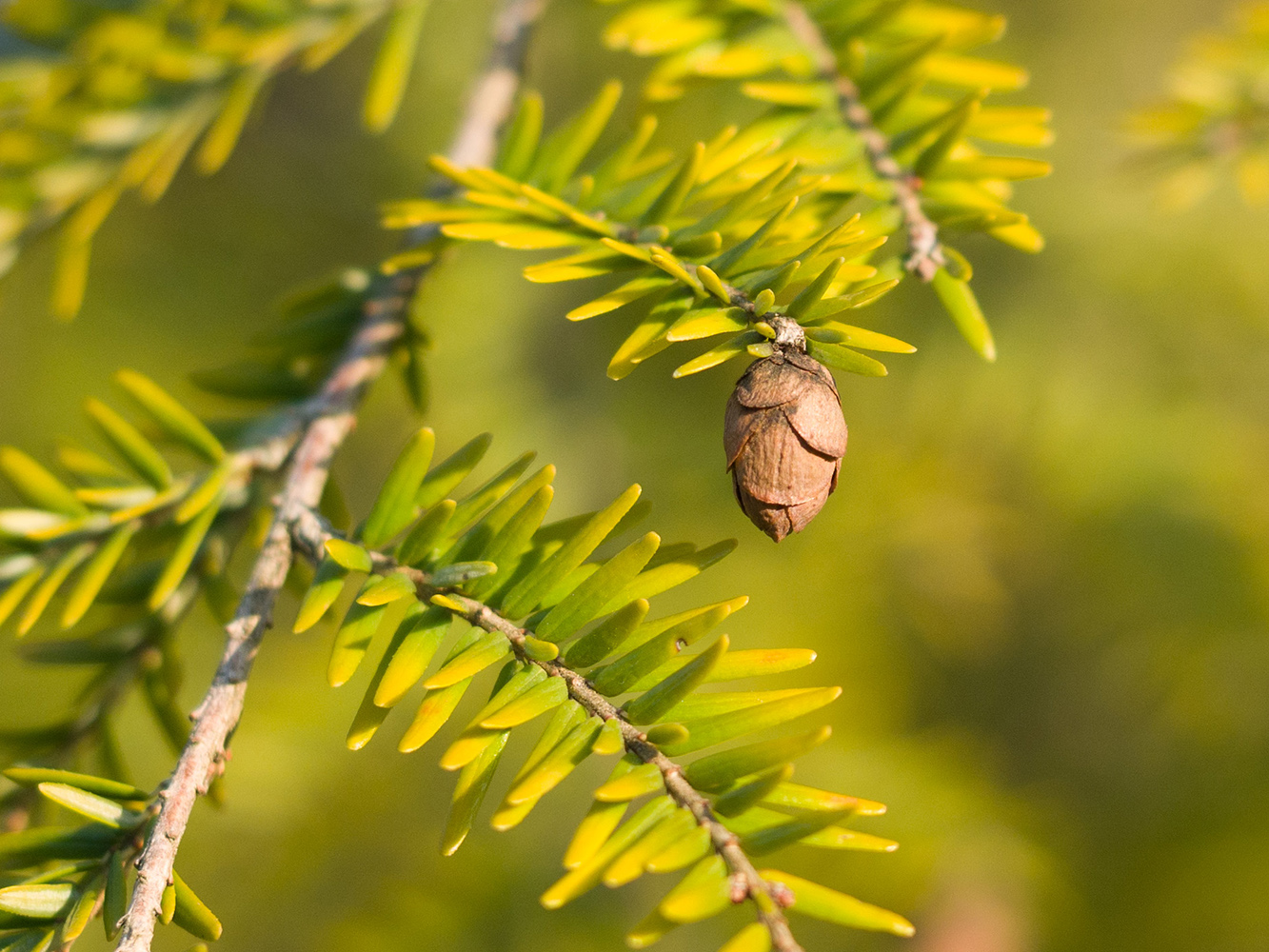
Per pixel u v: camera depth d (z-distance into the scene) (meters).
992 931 0.72
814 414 0.41
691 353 0.83
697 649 0.80
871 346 0.41
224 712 0.42
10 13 0.46
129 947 0.40
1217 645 0.85
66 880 0.41
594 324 0.86
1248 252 0.86
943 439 0.86
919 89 0.44
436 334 0.85
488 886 0.70
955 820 0.76
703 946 0.75
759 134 0.44
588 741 0.41
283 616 0.83
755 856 0.40
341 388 0.45
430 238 0.46
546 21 0.82
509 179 0.44
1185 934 0.81
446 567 0.42
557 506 0.82
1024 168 0.43
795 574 0.84
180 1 0.46
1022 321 0.86
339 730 0.74
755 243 0.42
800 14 0.45
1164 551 0.85
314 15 0.47
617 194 0.44
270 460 0.45
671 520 0.82
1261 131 0.49
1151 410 0.86
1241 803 0.86
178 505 0.45
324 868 0.73
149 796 0.42
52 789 0.41
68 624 0.43
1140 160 0.50
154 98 0.47
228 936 0.72
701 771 0.40
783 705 0.41
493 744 0.41
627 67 0.82
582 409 0.85
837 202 0.43
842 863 0.73
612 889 0.73
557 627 0.41
